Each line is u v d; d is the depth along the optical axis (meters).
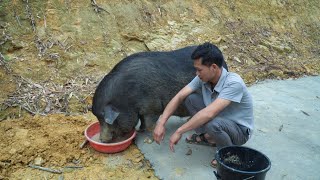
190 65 4.35
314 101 5.56
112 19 6.23
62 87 5.21
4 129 4.39
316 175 3.82
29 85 5.10
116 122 4.14
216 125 3.58
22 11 5.77
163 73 4.18
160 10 6.77
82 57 5.68
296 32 7.96
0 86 4.97
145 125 4.43
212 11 7.29
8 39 5.45
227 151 3.49
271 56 6.98
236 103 3.64
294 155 4.14
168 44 6.36
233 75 3.56
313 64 7.09
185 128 3.53
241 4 7.71
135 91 4.09
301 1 8.52
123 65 4.18
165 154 4.09
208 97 3.73
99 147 4.07
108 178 3.80
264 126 4.73
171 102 3.85
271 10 7.98
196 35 6.74
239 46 6.93
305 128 4.75
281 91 5.85
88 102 5.06
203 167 3.89
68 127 4.52
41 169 3.89
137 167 3.96
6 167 3.87
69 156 4.05
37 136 4.30
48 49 5.58
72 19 5.98
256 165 3.40
